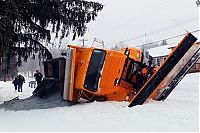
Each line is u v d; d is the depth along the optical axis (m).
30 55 17.92
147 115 8.56
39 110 10.87
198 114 8.52
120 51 12.17
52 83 13.47
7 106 13.12
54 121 8.46
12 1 13.29
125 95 11.84
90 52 11.21
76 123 8.01
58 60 12.79
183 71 11.27
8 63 17.34
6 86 42.91
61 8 17.12
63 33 17.69
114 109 9.73
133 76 12.00
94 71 11.26
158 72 10.56
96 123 7.89
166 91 11.59
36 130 7.36
